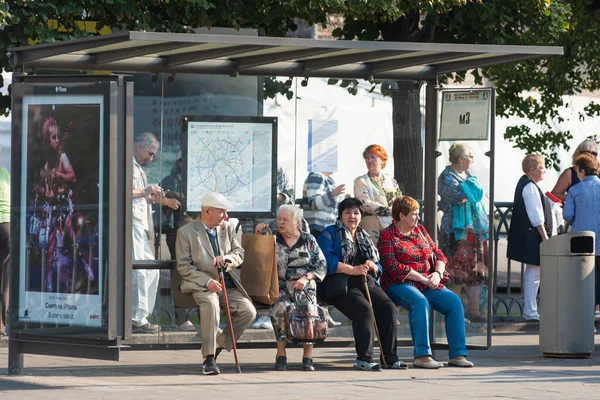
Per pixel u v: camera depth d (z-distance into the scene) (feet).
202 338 55.06
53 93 51.39
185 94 59.77
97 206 50.52
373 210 63.21
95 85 50.39
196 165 60.03
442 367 58.08
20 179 52.19
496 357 63.05
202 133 60.13
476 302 62.59
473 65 61.67
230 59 59.31
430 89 63.57
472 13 79.46
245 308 56.54
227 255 56.44
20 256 52.42
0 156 81.61
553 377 54.44
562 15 82.58
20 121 52.08
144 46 53.83
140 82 58.95
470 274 62.85
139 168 59.06
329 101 62.28
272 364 59.52
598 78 97.91
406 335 62.08
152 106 59.21
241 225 61.05
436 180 63.52
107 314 50.19
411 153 63.72
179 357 61.87
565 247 62.03
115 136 50.16
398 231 60.08
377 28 84.28
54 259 51.67
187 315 58.39
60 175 51.39
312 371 56.70
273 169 61.46
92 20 69.62
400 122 63.57
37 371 55.42
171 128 59.57
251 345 58.80
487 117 62.08
